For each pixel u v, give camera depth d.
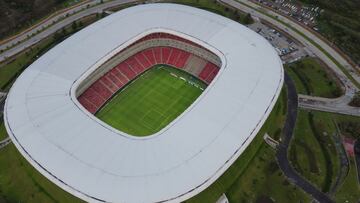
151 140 75.88
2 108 104.12
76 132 77.25
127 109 99.56
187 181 69.56
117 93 104.12
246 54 96.69
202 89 105.44
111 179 68.88
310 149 92.69
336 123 100.19
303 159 90.19
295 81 113.06
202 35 103.44
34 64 95.62
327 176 86.69
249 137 78.75
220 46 99.62
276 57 99.38
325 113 103.00
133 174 69.69
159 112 98.69
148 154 73.06
